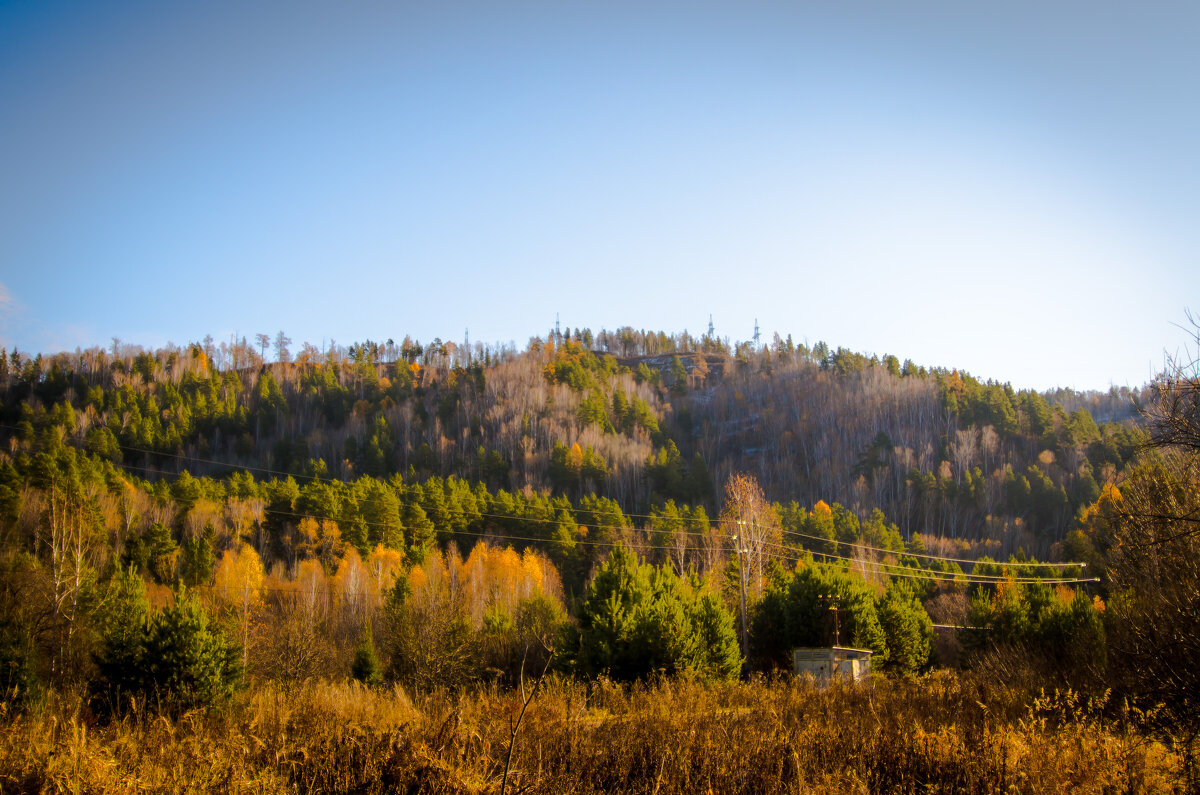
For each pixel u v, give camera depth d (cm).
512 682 3070
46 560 3416
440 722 1043
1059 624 2923
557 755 921
